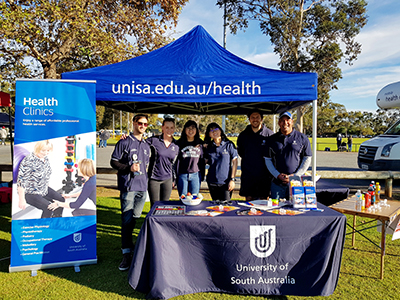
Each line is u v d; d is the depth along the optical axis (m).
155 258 2.47
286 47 17.69
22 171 3.04
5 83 6.96
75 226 3.19
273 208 2.92
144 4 8.02
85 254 3.23
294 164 3.48
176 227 2.55
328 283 2.56
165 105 6.04
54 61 6.93
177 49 4.00
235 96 3.36
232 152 3.82
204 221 2.55
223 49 4.10
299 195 2.94
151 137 3.67
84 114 3.20
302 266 2.59
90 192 3.24
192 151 3.75
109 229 4.45
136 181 3.30
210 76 3.35
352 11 17.70
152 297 2.47
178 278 2.54
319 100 18.50
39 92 3.08
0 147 23.17
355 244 3.93
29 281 2.86
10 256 3.22
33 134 3.07
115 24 7.66
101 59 7.08
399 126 8.77
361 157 8.78
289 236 2.58
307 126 50.59
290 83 3.38
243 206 3.03
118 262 3.32
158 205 3.08
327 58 17.14
